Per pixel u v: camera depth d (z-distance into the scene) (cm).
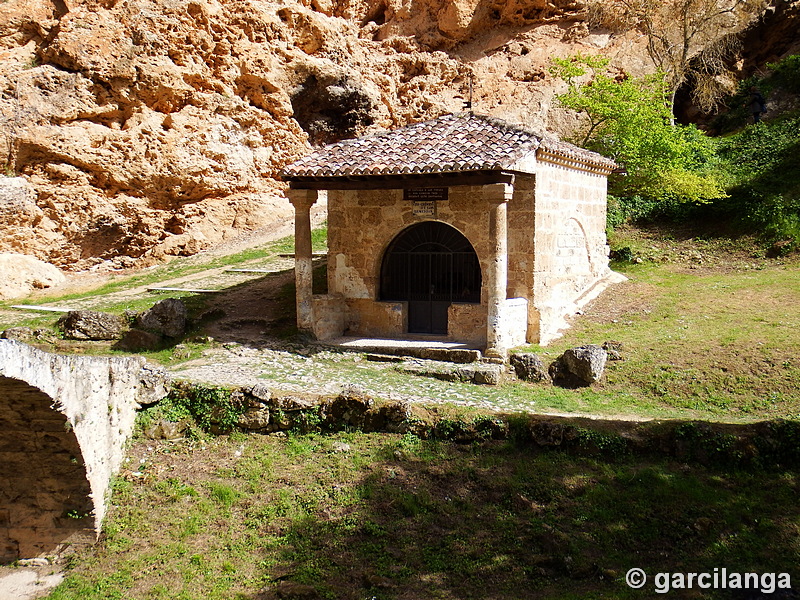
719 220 2008
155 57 2209
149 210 2252
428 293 1497
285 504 972
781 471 950
